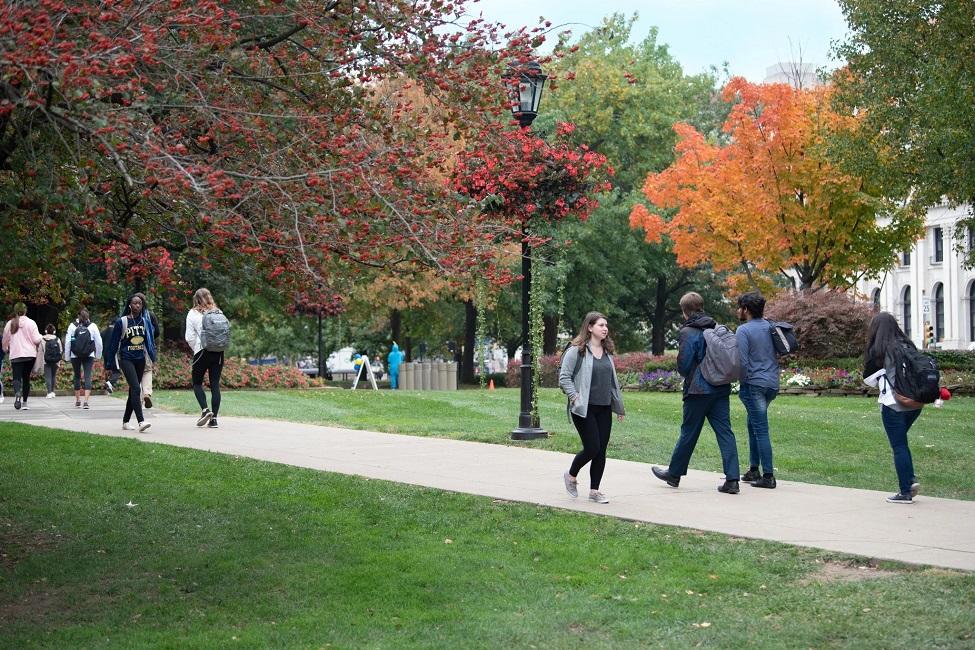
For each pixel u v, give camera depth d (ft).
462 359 194.08
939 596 21.52
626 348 199.72
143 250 26.96
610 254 151.33
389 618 21.47
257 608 22.40
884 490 38.73
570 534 28.81
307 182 22.43
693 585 23.57
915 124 81.92
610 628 20.51
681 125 111.55
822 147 94.58
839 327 92.12
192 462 40.86
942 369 89.76
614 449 48.06
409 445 47.98
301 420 61.87
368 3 26.89
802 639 19.26
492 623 20.84
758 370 36.42
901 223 104.99
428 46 26.73
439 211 25.17
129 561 27.04
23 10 19.54
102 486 36.32
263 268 25.88
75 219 24.70
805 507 32.32
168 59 24.14
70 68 18.33
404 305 125.80
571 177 44.01
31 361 65.41
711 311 185.57
